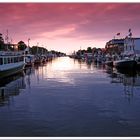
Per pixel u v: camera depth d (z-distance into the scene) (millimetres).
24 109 22734
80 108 22953
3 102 25938
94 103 25094
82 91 32594
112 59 98812
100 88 35406
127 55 92500
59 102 25594
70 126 17672
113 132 16438
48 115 20594
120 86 37531
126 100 26672
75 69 77438
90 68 82062
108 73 61406
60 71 69250
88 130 16828
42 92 31984
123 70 71125
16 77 52938
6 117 20109
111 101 26141
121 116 20234
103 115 20562
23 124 18188
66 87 36500
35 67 89562
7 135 15945
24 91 33125
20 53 69250
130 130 16844
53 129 17047
